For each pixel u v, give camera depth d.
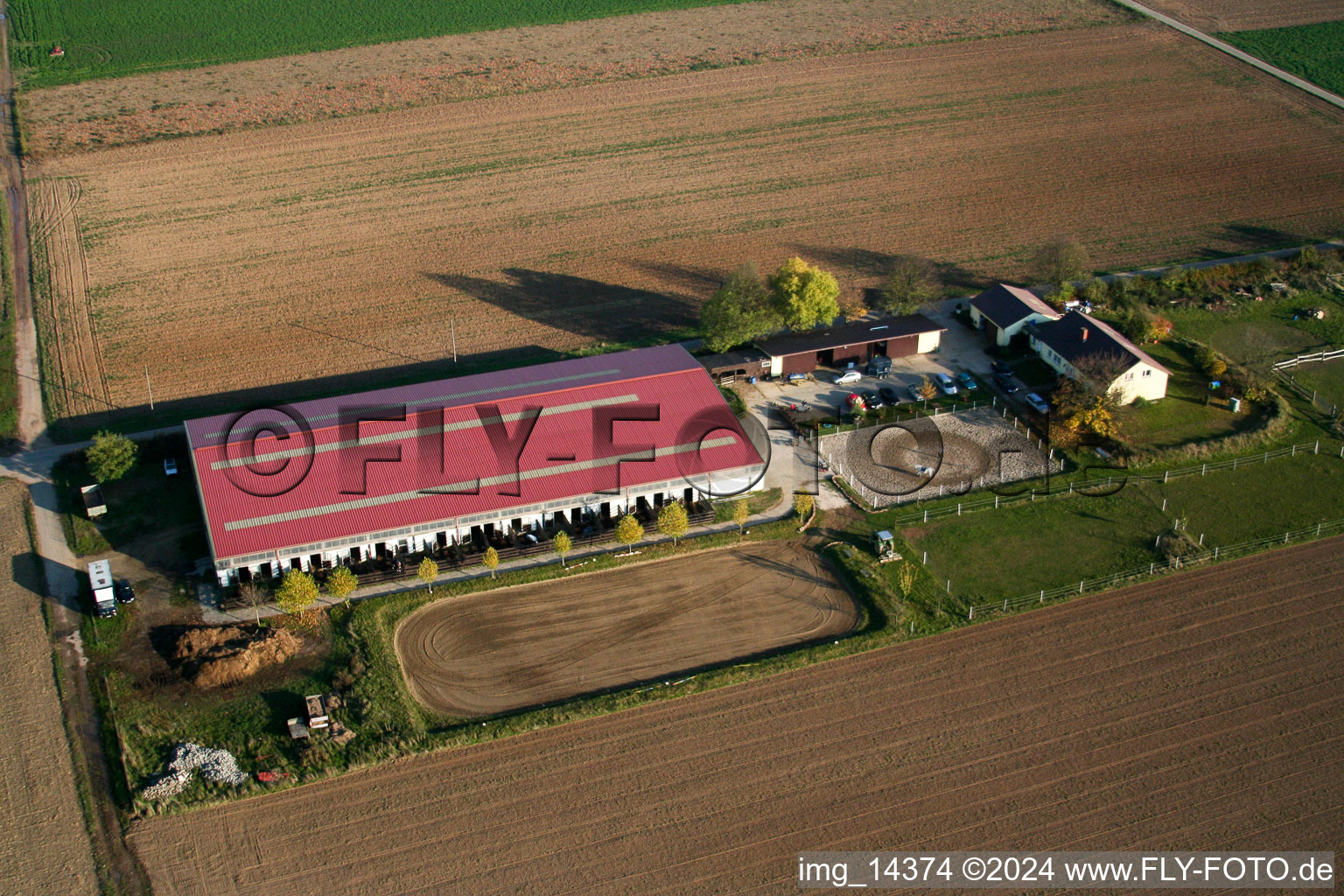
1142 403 97.81
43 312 113.12
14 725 66.56
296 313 113.00
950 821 61.75
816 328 106.19
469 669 71.50
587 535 81.75
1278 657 72.31
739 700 69.38
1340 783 63.81
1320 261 120.06
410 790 63.44
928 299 114.19
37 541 80.81
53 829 60.78
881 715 68.31
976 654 72.75
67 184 141.25
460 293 117.12
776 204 136.88
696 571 79.81
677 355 96.44
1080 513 85.44
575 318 112.44
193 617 74.31
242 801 62.66
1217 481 88.81
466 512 79.81
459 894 57.72
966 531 83.62
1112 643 73.50
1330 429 94.94
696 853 60.00
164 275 120.56
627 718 68.12
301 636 73.00
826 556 81.50
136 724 66.62
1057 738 66.75
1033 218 132.62
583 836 60.88
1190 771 64.56
